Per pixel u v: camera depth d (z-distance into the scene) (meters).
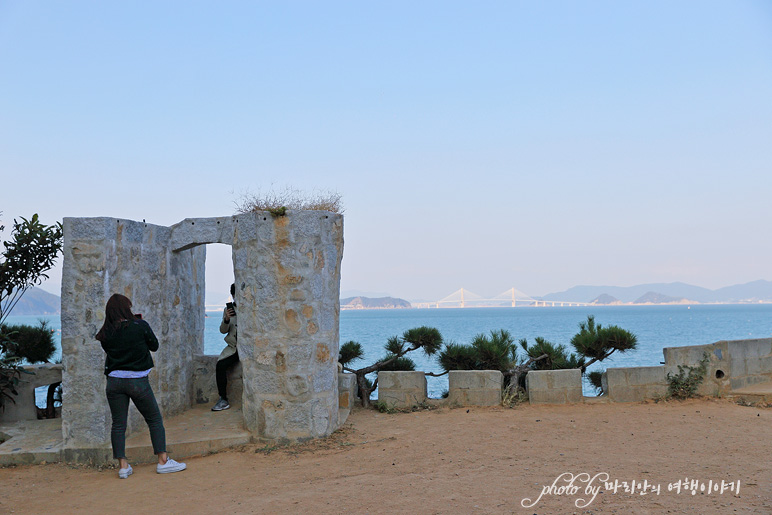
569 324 83.19
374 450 6.75
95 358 6.89
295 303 7.23
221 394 8.77
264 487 5.57
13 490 5.82
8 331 9.16
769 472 5.26
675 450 6.22
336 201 8.20
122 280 7.14
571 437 6.99
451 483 5.32
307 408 7.23
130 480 6.07
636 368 9.13
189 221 8.16
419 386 9.14
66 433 6.90
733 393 9.12
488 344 9.59
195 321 9.43
